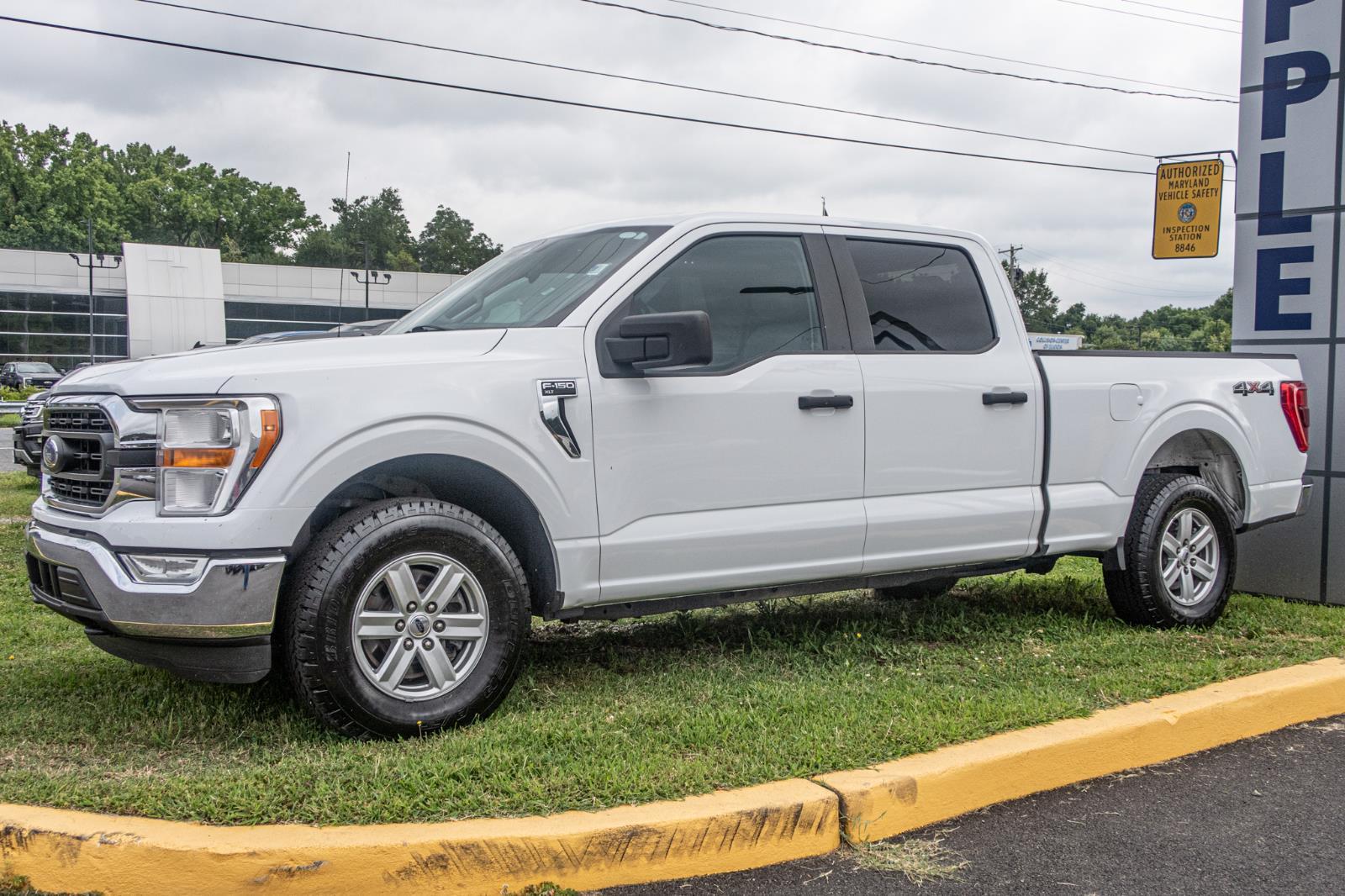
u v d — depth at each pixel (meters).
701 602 4.71
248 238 112.25
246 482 3.72
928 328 5.27
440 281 67.94
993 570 5.56
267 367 3.85
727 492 4.60
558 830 3.12
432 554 3.95
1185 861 3.37
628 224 4.93
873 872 3.27
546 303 4.57
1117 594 5.89
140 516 3.75
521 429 4.15
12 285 57.00
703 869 3.24
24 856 3.01
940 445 5.13
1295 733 4.61
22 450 13.05
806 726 4.02
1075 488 5.56
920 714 4.18
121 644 3.88
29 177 95.56
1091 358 5.72
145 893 2.96
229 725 4.05
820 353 4.88
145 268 58.06
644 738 3.88
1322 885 3.21
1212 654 5.28
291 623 3.79
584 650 5.27
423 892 3.01
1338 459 6.79
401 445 3.93
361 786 3.36
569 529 4.27
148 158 111.75
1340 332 6.78
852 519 4.85
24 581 6.68
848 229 5.16
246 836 3.02
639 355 4.18
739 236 4.85
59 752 3.75
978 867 3.31
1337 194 6.79
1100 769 4.08
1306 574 6.93
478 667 4.06
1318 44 6.82
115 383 3.87
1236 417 6.10
